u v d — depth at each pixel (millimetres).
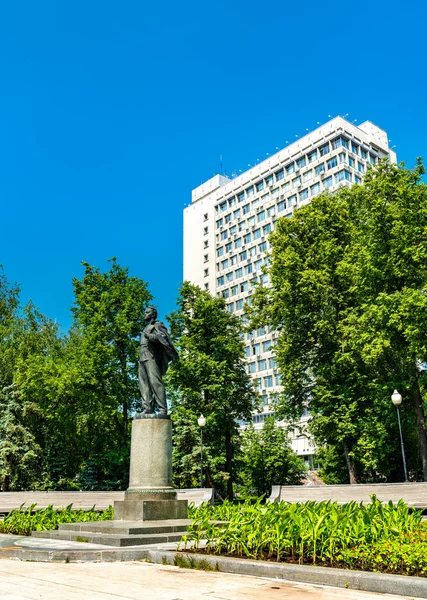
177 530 11125
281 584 6594
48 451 34219
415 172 26391
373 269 25125
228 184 94812
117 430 31844
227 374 32875
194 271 98625
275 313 29844
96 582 6930
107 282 32781
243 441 38875
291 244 30094
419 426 25375
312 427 28656
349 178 77312
